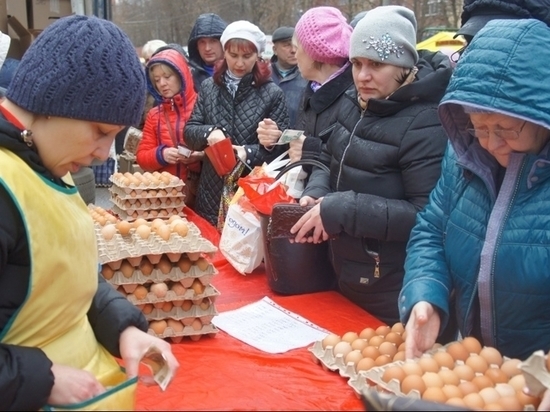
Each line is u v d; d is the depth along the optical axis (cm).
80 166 144
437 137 217
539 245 166
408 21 228
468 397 143
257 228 289
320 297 252
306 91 324
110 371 151
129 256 207
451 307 196
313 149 297
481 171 175
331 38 299
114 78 134
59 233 136
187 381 174
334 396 164
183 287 211
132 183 366
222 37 384
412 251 195
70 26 134
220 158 355
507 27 160
